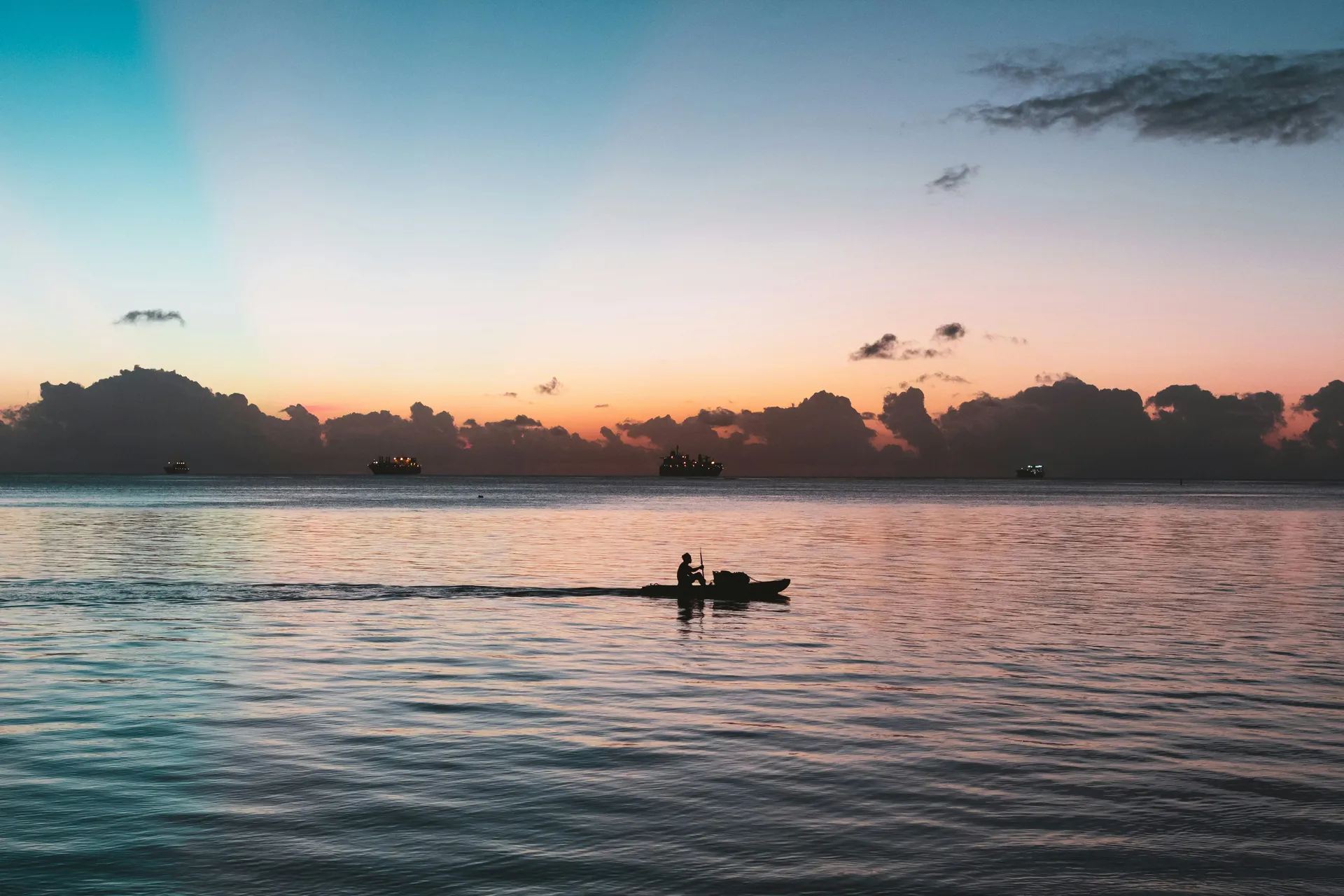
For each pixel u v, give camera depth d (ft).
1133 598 122.72
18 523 279.49
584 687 69.00
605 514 385.70
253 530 258.78
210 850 38.99
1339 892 36.17
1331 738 56.08
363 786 46.65
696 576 125.18
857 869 37.73
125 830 41.01
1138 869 38.01
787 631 95.50
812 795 45.96
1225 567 166.30
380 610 109.19
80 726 57.11
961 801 45.32
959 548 210.59
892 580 143.95
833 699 65.77
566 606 114.01
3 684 68.74
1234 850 39.91
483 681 70.95
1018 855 39.19
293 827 41.39
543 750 52.90
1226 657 81.87
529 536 247.50
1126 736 56.54
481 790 46.34
